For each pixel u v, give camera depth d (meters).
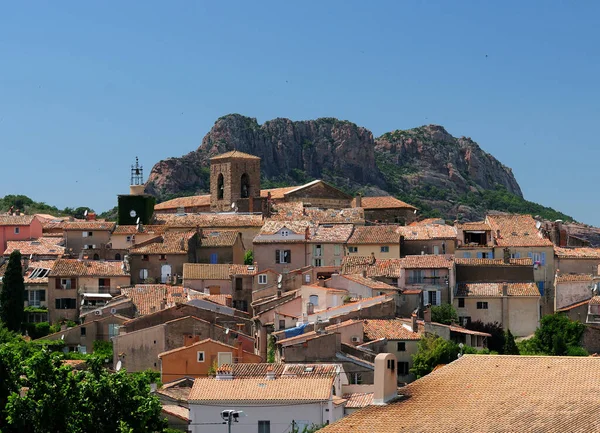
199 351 178.88
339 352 163.25
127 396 118.62
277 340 181.00
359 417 89.31
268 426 134.38
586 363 90.69
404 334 180.50
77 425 116.19
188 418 136.50
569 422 81.12
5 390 120.62
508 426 82.50
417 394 91.62
